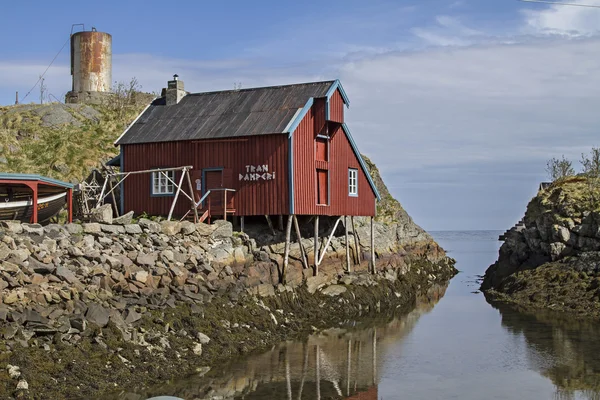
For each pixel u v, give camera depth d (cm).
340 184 3897
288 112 3588
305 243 3712
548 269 4284
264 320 3064
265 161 3503
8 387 1892
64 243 2525
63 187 3036
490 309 4000
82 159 4528
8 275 2169
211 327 2723
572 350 2859
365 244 4425
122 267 2594
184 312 2675
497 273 4972
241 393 2195
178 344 2491
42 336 2123
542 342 3019
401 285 4625
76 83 5869
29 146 4634
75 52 5872
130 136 3875
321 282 3778
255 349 2786
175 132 3775
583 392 2288
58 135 4822
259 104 3766
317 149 3700
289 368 2533
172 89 4056
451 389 2325
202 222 3478
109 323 2306
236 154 3572
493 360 2722
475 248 14925
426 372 2545
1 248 2258
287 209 3453
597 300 3750
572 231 4341
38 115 5094
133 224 2927
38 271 2294
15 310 2117
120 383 2125
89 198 3750
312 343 2978
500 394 2270
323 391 2266
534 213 5022
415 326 3456
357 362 2664
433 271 5834
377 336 3186
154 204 3759
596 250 4169
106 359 2180
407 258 5172
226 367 2492
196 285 2862
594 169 4944
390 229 5041
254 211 3519
